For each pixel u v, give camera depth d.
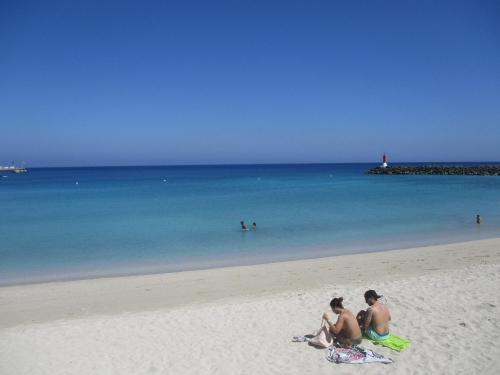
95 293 13.09
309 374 7.36
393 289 11.91
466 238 22.00
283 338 8.86
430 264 15.91
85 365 7.86
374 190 53.97
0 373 7.61
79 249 20.11
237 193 51.94
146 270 16.27
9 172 163.50
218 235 23.48
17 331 9.59
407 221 27.67
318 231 24.45
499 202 37.84
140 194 51.56
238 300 11.88
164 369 7.64
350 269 15.46
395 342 8.32
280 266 16.27
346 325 8.31
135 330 9.45
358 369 7.48
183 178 100.75
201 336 9.04
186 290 13.25
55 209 35.75
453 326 9.09
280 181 81.94
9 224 27.55
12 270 16.36
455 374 7.19
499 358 7.64
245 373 7.45
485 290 11.43
